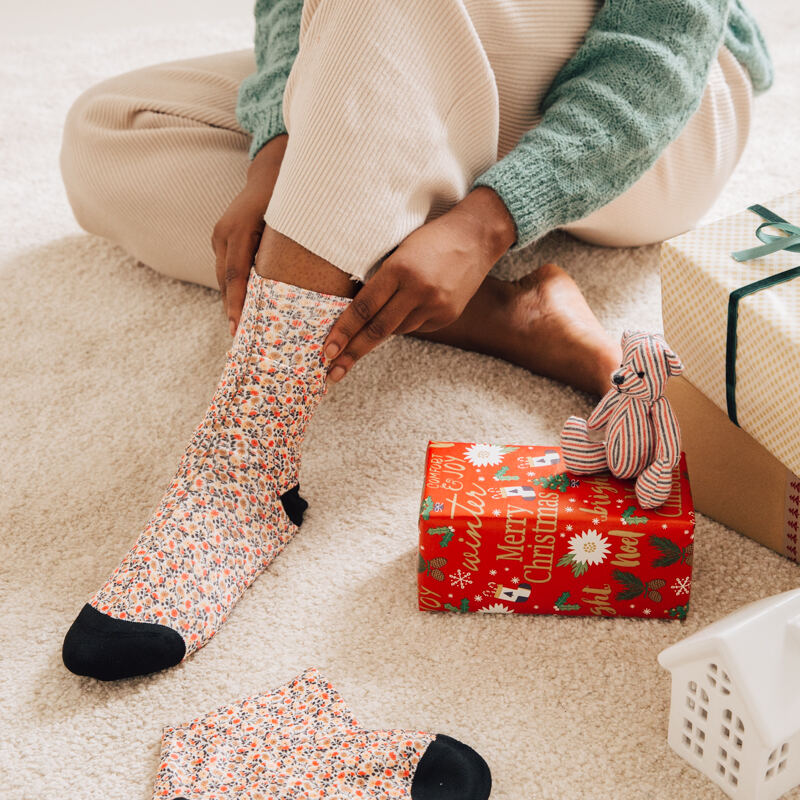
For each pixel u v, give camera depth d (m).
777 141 1.75
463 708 0.94
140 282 1.54
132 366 1.38
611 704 0.94
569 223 1.11
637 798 0.86
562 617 1.03
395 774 0.86
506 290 1.32
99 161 1.41
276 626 1.03
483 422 1.26
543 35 1.09
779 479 1.02
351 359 1.01
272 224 0.97
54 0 2.46
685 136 1.32
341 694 0.96
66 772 0.90
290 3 1.23
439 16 0.95
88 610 0.97
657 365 0.94
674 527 0.95
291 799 0.84
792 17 2.12
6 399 1.34
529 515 0.96
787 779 0.85
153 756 0.91
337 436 1.25
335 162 0.94
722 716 0.82
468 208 1.02
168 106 1.38
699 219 1.49
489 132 1.05
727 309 0.98
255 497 1.06
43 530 1.15
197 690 0.97
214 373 1.36
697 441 1.10
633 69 1.06
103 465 1.23
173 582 0.98
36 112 1.96
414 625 1.02
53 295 1.52
